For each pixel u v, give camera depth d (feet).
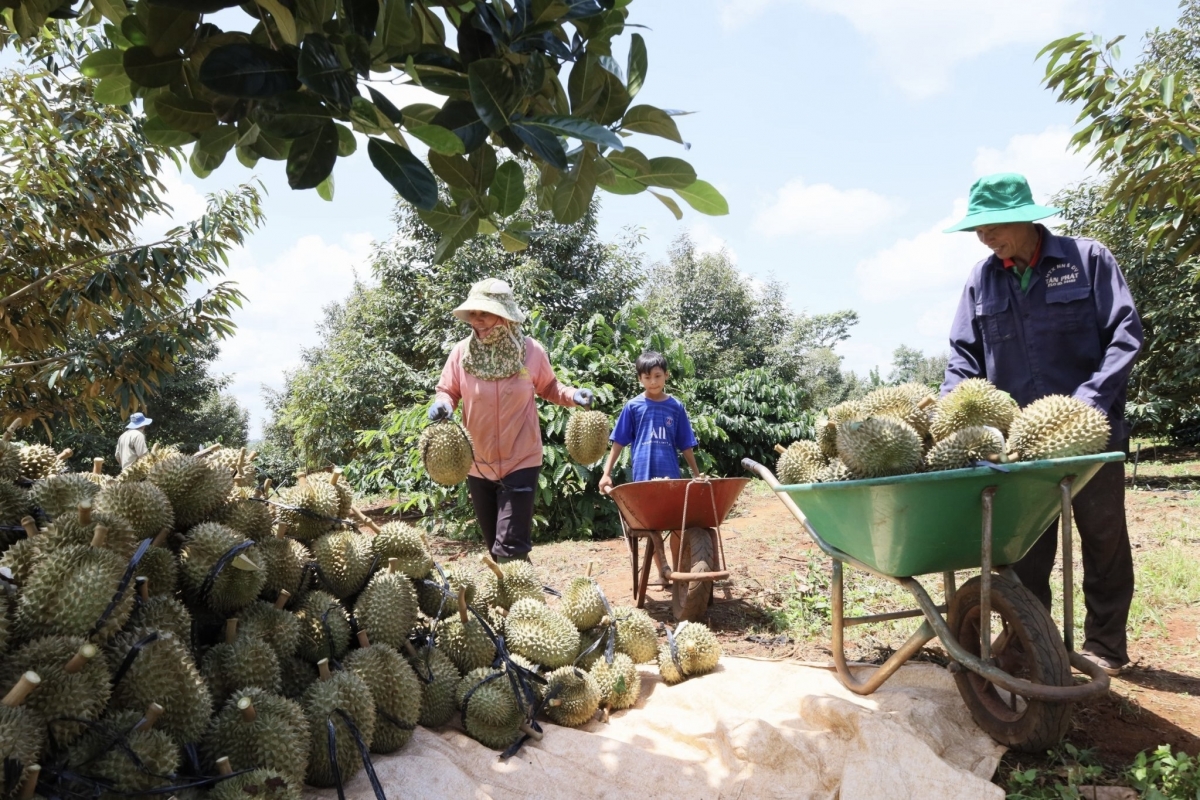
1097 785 8.47
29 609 6.62
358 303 68.74
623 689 11.02
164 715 7.00
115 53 5.91
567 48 5.26
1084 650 12.25
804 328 130.21
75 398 28.32
